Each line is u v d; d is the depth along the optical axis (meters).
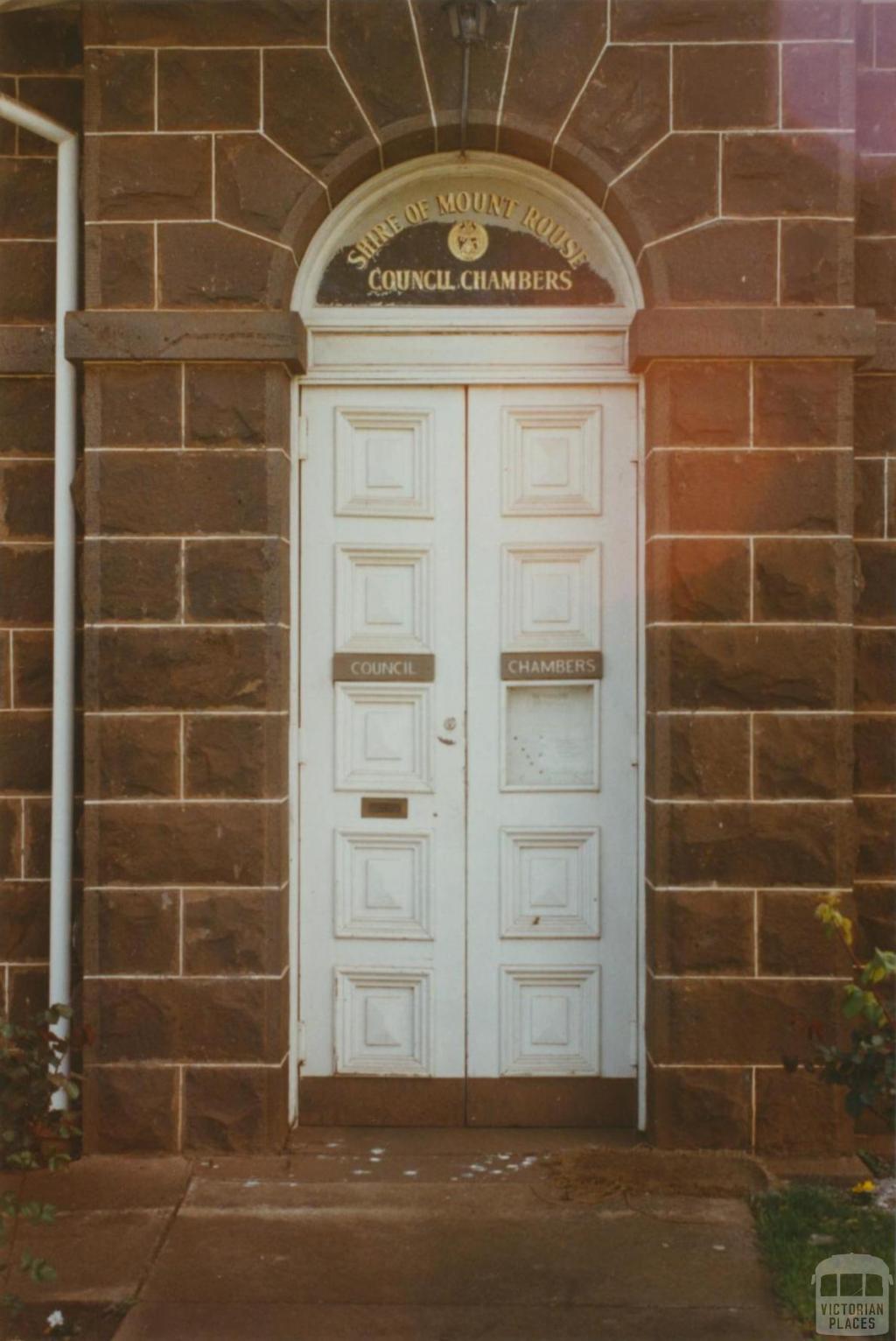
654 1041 4.85
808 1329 3.73
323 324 5.08
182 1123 4.83
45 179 5.04
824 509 4.81
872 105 5.00
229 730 4.82
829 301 4.82
